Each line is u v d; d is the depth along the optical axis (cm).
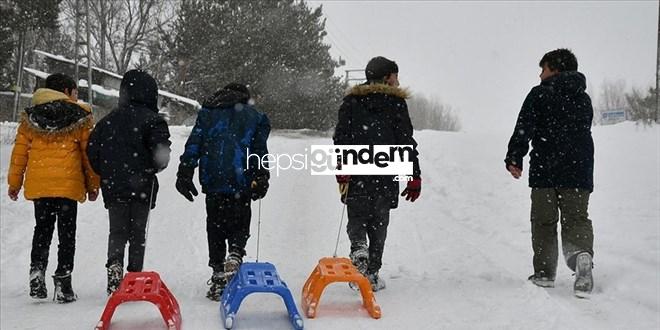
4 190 1022
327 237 812
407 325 457
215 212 541
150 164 555
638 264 616
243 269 484
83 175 569
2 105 2598
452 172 1316
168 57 4378
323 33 4397
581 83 562
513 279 591
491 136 1916
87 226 850
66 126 554
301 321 438
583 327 442
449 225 872
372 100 567
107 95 3023
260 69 4003
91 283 611
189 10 4122
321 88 4178
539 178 564
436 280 599
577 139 555
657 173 1138
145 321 470
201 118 552
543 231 565
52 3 2442
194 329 443
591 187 558
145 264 665
